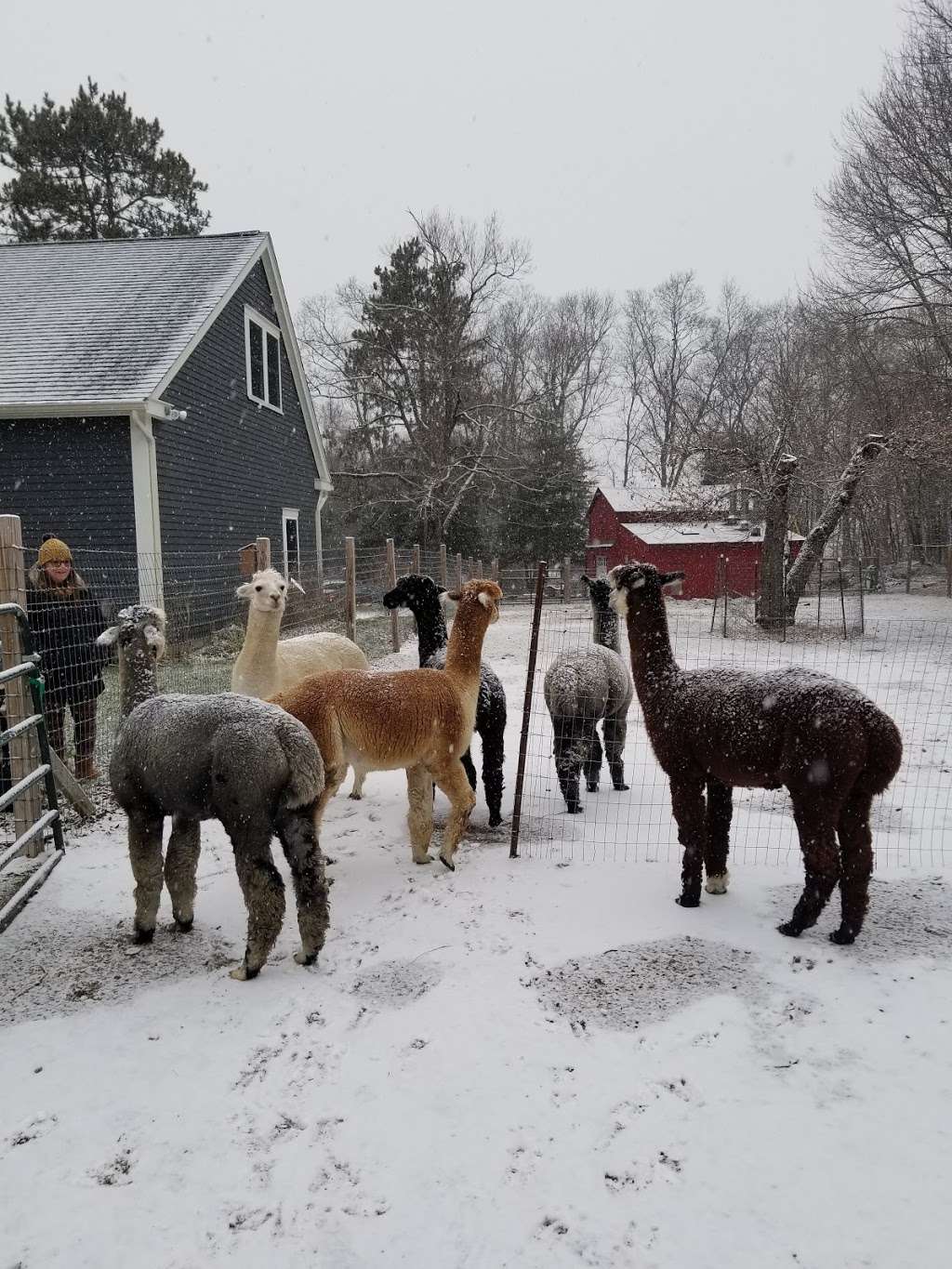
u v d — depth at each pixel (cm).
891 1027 310
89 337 1463
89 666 640
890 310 2109
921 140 1944
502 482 3375
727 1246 220
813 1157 248
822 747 355
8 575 496
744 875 461
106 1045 316
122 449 1342
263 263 1858
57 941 400
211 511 1595
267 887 349
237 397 1711
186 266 1698
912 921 395
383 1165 252
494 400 3650
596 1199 237
